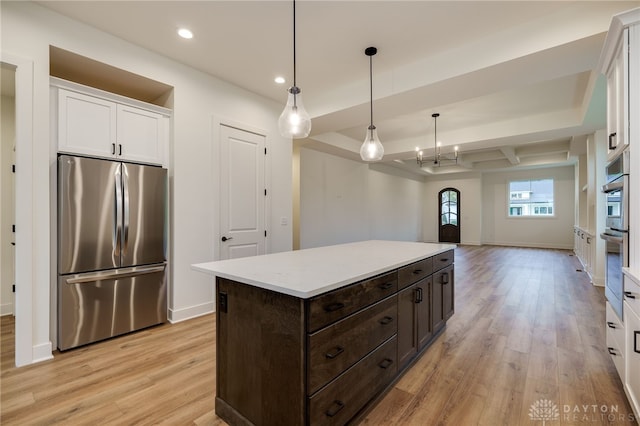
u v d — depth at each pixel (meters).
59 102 2.46
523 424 1.63
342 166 7.31
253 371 1.53
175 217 3.14
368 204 8.23
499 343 2.64
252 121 3.90
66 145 2.50
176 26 2.61
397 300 2.01
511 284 4.79
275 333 1.43
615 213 2.05
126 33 2.71
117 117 2.79
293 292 1.30
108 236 2.70
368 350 1.71
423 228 11.43
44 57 2.35
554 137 5.26
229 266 1.86
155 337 2.77
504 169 9.77
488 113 4.80
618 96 1.89
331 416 1.44
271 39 2.80
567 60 2.67
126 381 2.04
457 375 2.12
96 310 2.63
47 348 2.34
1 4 2.17
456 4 2.34
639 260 1.70
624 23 1.71
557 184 9.38
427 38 2.79
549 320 3.20
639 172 1.70
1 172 3.25
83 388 1.96
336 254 2.38
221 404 1.69
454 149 6.28
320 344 1.37
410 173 10.48
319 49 2.96
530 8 2.39
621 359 1.83
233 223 3.67
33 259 2.29
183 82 3.22
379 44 2.88
